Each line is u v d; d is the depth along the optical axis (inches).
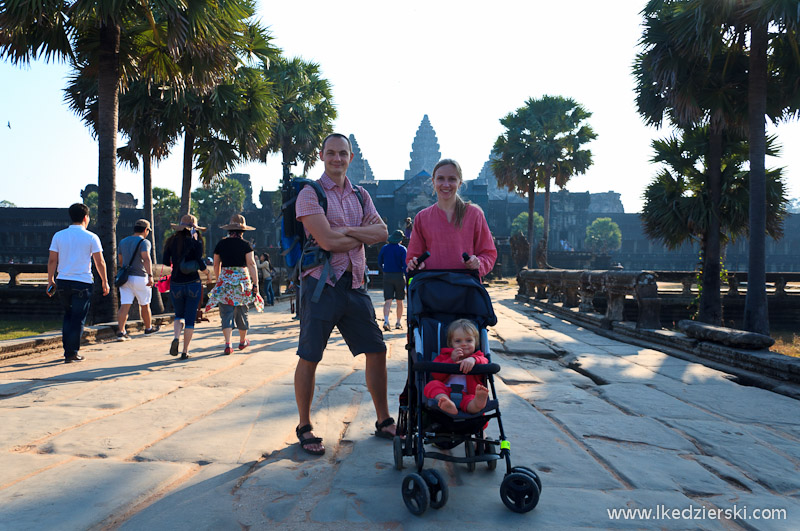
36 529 88.2
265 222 3189.0
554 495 105.6
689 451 135.9
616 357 285.9
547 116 1334.9
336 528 90.9
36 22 357.4
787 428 158.7
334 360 262.8
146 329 364.2
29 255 2768.2
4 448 129.4
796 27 388.8
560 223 3595.0
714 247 578.9
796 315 783.7
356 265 136.2
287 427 149.4
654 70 492.4
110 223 373.1
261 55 578.9
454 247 130.6
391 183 3486.7
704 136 585.3
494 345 320.2
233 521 92.5
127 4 351.9
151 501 101.0
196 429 146.1
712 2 419.2
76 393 186.5
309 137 1037.2
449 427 108.0
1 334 546.0
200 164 608.7
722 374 239.1
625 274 369.1
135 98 545.6
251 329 403.2
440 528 90.9
